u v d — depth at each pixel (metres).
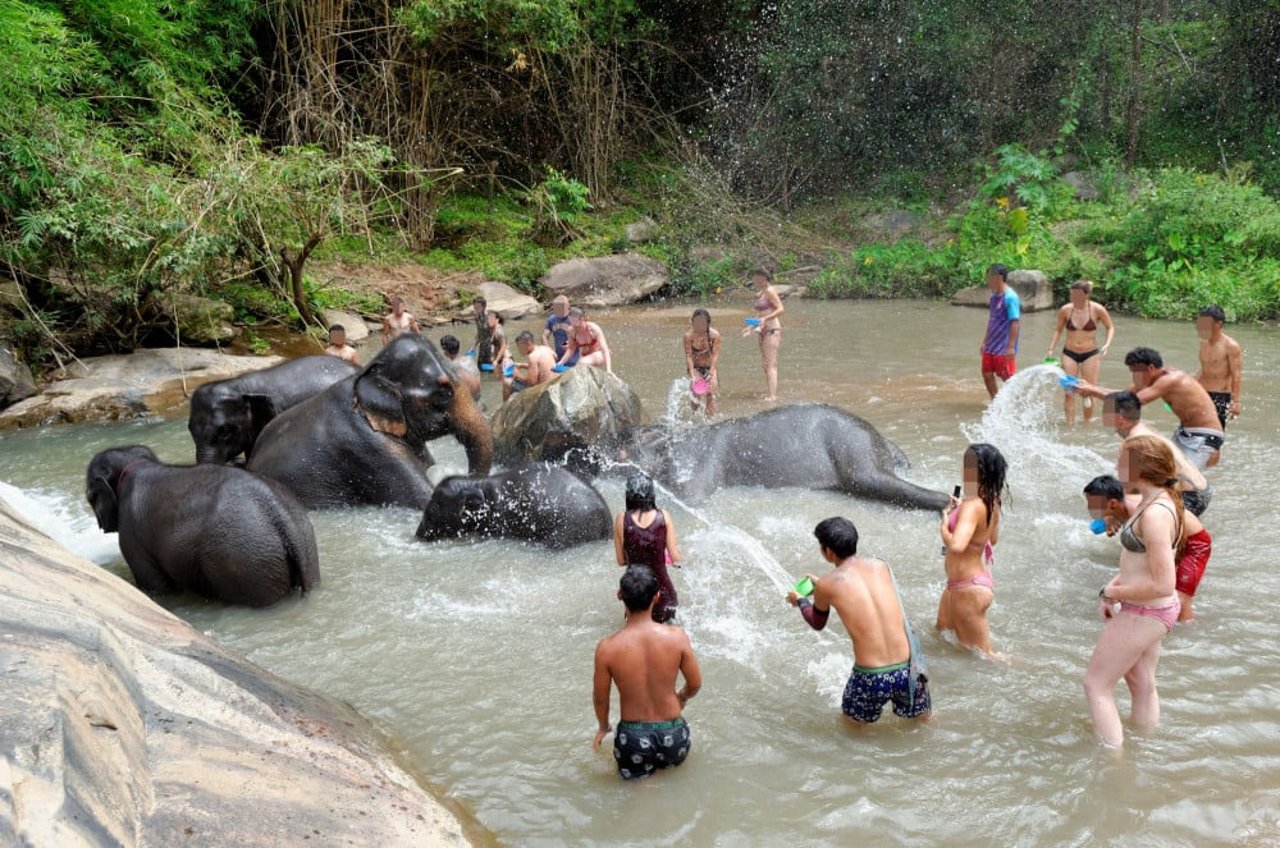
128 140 14.38
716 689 4.93
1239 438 8.97
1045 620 5.58
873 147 27.33
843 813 3.93
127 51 15.60
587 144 25.05
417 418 8.03
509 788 4.15
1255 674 4.87
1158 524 4.17
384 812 3.35
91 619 3.37
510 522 6.96
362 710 4.82
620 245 23.08
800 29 26.98
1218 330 8.02
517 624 5.77
